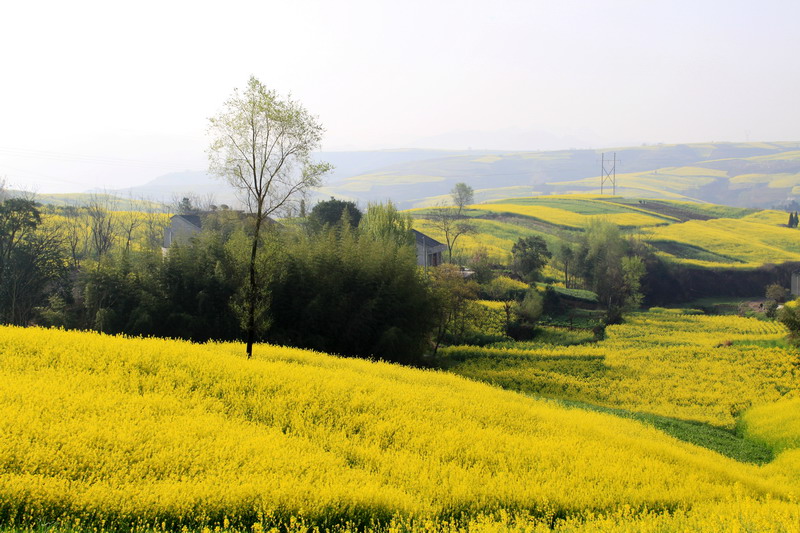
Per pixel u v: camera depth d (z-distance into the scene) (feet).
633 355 180.45
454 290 194.49
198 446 49.83
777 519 45.14
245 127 87.71
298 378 78.54
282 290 139.03
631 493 54.95
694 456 77.66
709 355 177.88
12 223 170.81
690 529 42.27
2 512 37.19
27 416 48.85
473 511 47.62
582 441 72.49
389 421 67.21
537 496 50.98
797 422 111.96
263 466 47.91
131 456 46.29
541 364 170.91
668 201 609.42
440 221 417.08
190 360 79.00
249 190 91.15
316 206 269.44
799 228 489.67
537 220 460.14
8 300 162.40
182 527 37.91
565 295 270.46
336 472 49.88
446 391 90.68
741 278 339.77
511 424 76.69
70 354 73.10
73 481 40.91
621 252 317.42
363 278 148.87
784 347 179.32
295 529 40.34
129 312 134.72
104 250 233.35
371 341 147.74
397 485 50.80
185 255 141.18
